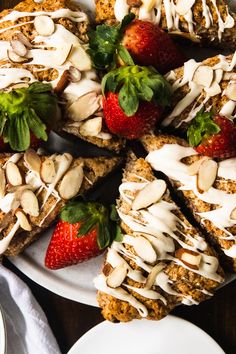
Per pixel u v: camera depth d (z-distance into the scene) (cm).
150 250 47
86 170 49
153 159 48
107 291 47
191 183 48
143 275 47
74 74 49
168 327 51
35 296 53
